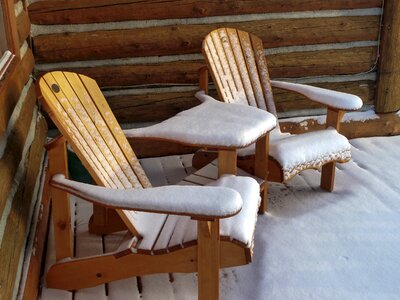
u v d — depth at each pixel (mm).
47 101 2166
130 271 2291
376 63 4238
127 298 2383
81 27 3729
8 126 2510
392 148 4094
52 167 2277
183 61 3928
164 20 3820
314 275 2523
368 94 4320
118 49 3785
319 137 3168
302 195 3369
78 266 2336
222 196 1888
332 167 3348
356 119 4281
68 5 3654
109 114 2652
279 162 2938
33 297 2232
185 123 2732
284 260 2646
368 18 4117
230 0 3838
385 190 3377
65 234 2373
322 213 3115
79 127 2385
